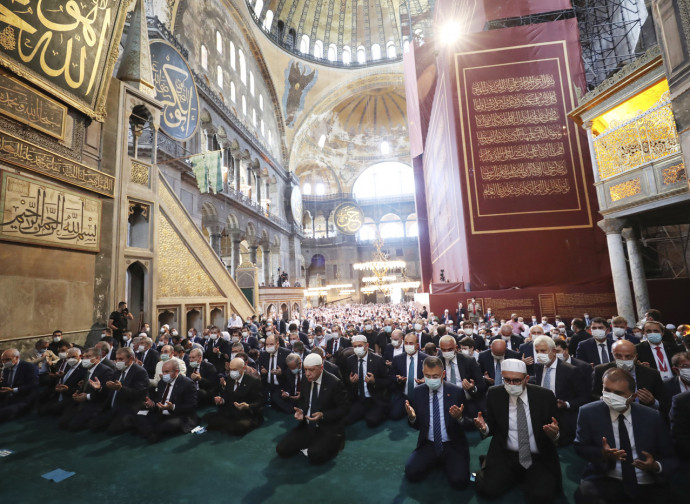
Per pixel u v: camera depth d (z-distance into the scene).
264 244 29.23
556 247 11.43
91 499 2.95
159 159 15.44
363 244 42.91
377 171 44.16
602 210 8.61
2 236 6.12
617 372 2.57
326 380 3.96
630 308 8.33
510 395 2.96
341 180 43.34
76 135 7.72
